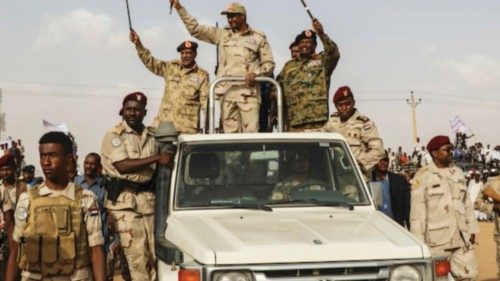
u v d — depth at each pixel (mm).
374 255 5145
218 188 6309
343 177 6570
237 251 5027
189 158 6430
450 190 8164
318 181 6512
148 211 7238
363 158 7910
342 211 6180
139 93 7250
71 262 4930
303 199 6285
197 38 8984
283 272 5008
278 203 6246
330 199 6328
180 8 8859
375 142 7902
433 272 5223
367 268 5109
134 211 7168
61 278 4949
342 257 5090
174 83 9070
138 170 7137
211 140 6570
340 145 6719
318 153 6617
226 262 4969
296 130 8773
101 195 9375
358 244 5184
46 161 4965
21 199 5000
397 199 9305
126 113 7223
